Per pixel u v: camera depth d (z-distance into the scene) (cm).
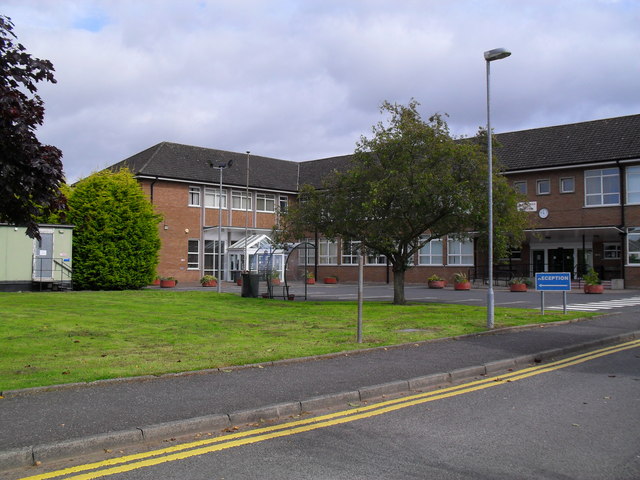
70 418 632
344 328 1425
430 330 1387
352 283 4300
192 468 521
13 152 691
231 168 4484
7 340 1165
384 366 953
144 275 3088
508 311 1867
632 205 3241
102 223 2977
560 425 654
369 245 2091
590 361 1075
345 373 892
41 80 741
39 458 532
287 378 853
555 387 852
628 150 3250
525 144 3747
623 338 1355
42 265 2833
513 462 536
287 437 614
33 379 802
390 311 1869
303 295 2769
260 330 1380
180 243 4075
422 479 495
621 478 498
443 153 1961
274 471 514
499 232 1975
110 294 2556
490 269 1472
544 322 1563
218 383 816
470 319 1620
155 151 4188
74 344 1129
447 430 636
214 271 4272
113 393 750
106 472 511
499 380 908
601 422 666
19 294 2458
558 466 525
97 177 3041
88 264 2928
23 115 685
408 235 2138
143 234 3092
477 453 560
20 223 776
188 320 1574
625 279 3241
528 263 3756
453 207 1964
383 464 531
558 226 3488
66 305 1950
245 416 664
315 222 2152
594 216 3366
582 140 3516
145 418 635
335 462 536
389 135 2045
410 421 673
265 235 4206
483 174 1978
